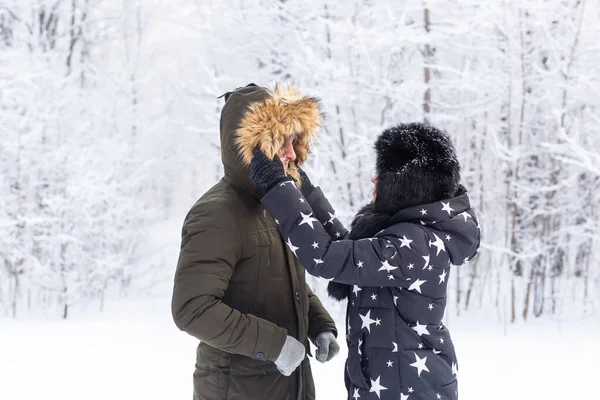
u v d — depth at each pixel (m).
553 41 6.57
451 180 2.07
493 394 4.09
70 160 8.00
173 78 10.48
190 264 1.83
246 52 7.71
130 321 6.98
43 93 8.07
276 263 2.00
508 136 7.10
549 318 6.74
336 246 1.91
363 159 6.99
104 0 11.07
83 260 7.84
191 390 4.23
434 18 7.32
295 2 7.20
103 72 10.04
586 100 6.57
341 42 7.02
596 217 6.97
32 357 5.09
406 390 1.98
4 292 8.29
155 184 10.66
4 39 9.30
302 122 2.03
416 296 2.01
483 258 7.67
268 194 1.90
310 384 2.12
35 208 8.02
